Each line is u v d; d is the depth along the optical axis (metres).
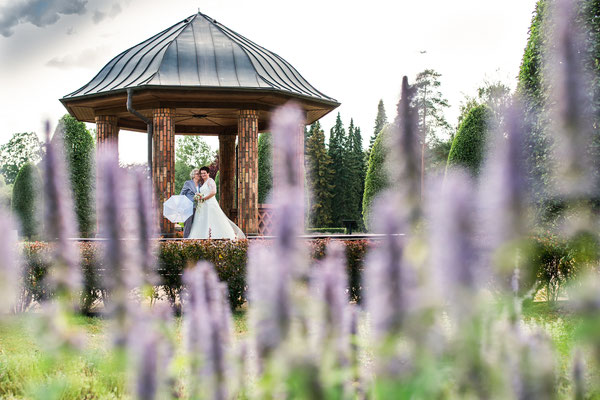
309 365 1.18
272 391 1.33
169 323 1.86
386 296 1.21
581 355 1.73
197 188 11.50
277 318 1.18
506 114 1.22
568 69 1.37
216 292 1.65
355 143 57.16
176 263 7.55
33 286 6.59
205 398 1.56
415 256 1.21
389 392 1.24
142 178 1.64
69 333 1.70
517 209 1.14
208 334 1.57
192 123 16.19
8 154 48.53
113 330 1.50
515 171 1.15
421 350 1.22
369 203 20.75
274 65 13.86
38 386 2.24
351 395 1.62
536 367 1.32
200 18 14.48
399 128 1.28
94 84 13.14
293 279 1.19
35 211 1.66
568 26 1.39
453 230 1.11
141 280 1.62
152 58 12.81
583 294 1.42
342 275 1.43
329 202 48.56
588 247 1.42
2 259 1.63
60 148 1.62
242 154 12.40
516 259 1.15
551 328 4.29
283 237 1.17
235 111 13.49
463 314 1.16
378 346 1.24
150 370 1.35
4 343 5.11
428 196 1.23
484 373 1.25
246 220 12.30
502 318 1.31
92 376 2.75
